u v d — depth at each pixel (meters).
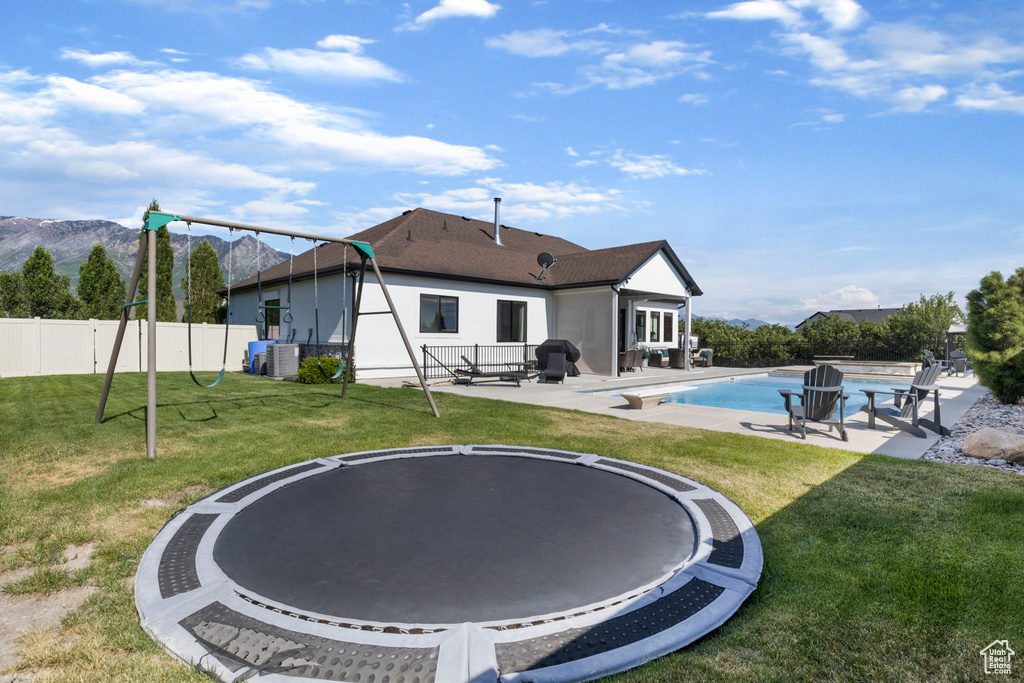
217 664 2.21
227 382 13.70
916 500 4.39
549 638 2.40
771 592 2.86
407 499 4.54
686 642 2.38
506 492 4.75
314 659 2.24
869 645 2.35
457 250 18.58
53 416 8.28
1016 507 4.17
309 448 6.43
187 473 5.27
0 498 4.45
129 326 16.75
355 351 14.65
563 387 14.01
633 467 5.57
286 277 17.69
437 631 2.46
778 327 25.55
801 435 7.46
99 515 4.11
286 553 3.39
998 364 10.45
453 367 16.56
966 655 2.26
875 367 20.50
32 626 2.60
